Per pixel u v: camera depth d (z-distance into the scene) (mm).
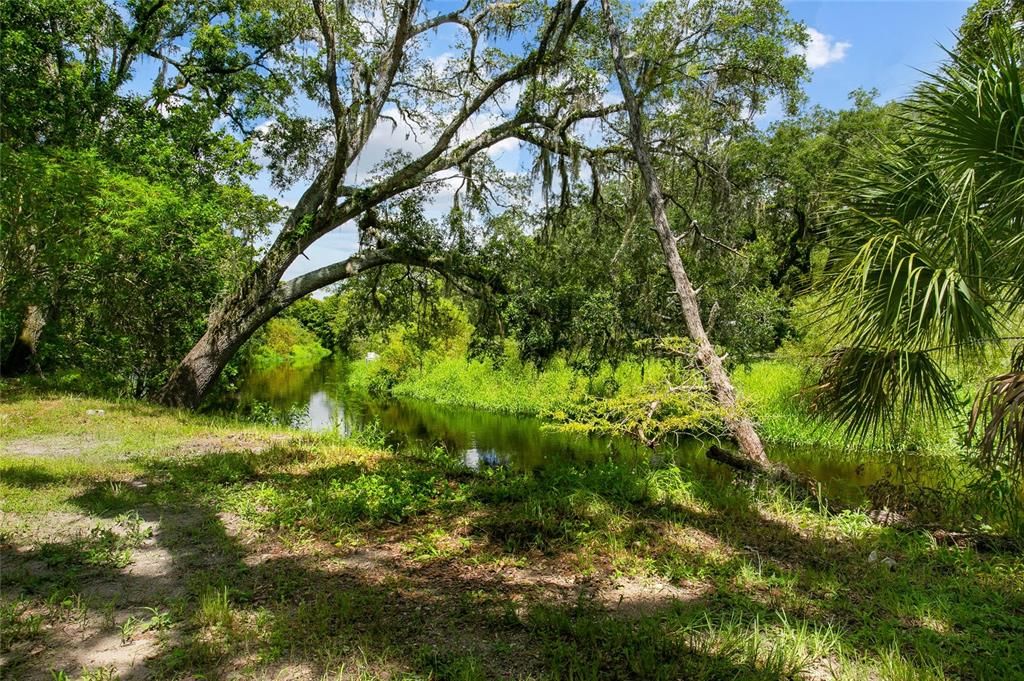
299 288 14688
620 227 13914
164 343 15984
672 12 11148
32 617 3688
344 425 17703
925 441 9805
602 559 4906
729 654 3328
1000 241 4332
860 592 4375
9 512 5680
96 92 15055
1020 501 6145
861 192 5215
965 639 3623
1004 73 4164
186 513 5914
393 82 14711
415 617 3818
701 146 12383
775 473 7992
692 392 8227
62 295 13914
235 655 3363
